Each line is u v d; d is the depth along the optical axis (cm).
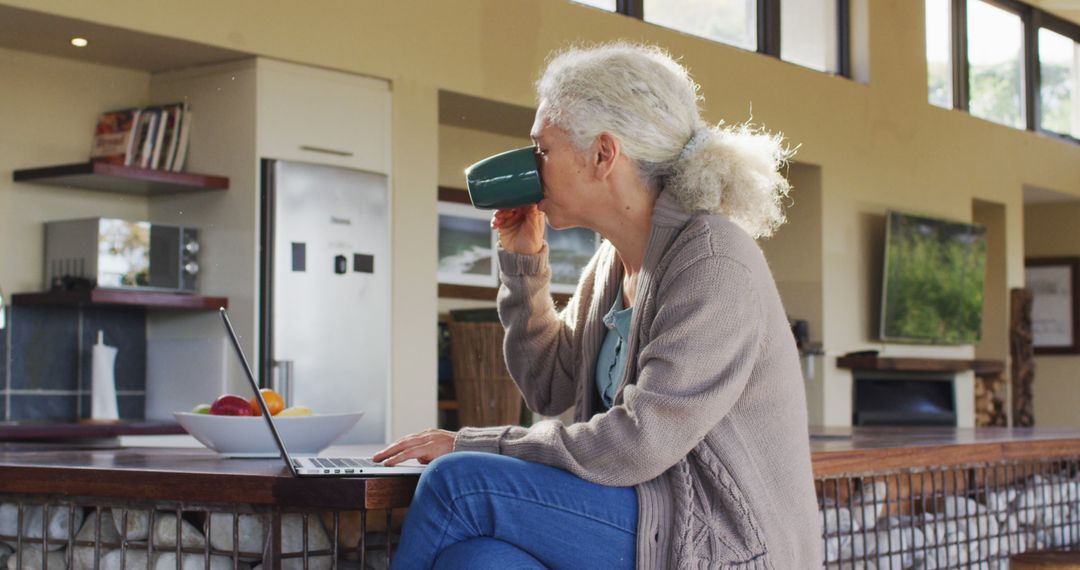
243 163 438
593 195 162
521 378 195
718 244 149
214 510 158
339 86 459
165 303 423
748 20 665
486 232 583
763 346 149
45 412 437
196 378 448
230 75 442
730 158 159
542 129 164
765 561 146
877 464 221
